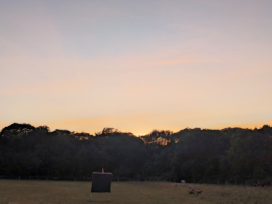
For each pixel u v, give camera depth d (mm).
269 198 31641
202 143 93812
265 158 75625
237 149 80312
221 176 82938
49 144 101062
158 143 125188
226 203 29531
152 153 118000
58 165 96625
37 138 101875
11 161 90562
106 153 109500
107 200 32031
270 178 69750
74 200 31297
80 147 110062
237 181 76625
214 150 91938
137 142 120125
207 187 50875
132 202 30547
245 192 37375
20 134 103312
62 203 28219
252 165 76500
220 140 93938
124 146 114438
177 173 94312
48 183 67750
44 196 34781
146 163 111000
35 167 91812
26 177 91375
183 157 94938
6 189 44188
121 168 108250
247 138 80500
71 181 84750
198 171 89438
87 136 128000
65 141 106438
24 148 98812
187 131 108875
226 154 86812
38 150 96875
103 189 31812
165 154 105625
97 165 105250
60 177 96250
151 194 40812
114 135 127000
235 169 78750
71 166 99188
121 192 44094
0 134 106062
